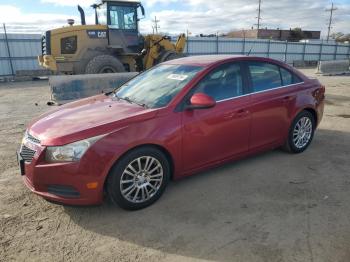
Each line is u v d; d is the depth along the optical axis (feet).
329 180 13.55
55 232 10.21
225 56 14.40
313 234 9.82
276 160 15.74
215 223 10.53
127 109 12.00
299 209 11.27
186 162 12.23
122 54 43.57
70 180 10.16
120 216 11.06
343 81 53.52
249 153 14.40
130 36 43.68
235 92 13.57
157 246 9.48
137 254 9.15
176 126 11.60
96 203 10.55
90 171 10.15
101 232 10.19
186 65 14.01
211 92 12.84
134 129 10.78
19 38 72.59
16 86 54.75
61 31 39.73
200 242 9.59
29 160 10.68
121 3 42.01
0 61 71.56
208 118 12.39
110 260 8.91
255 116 13.97
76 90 28.91
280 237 9.71
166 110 11.62
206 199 12.08
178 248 9.36
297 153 16.63
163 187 11.89
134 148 10.87
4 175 14.51
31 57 74.74
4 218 10.98
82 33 40.68
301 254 8.93
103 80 30.12
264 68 14.97
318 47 128.06
